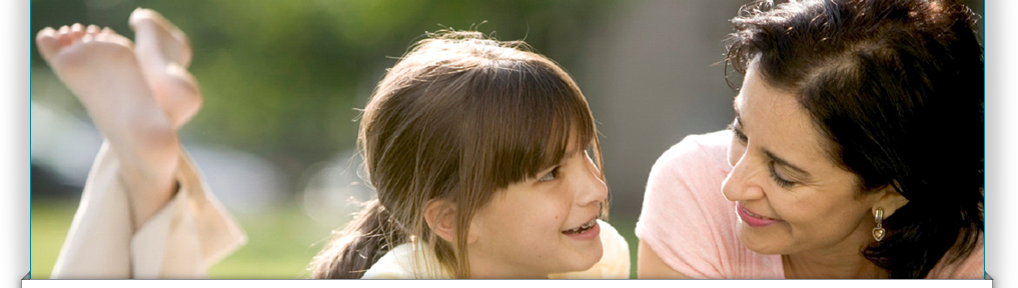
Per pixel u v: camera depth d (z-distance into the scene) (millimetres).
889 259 1396
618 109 6922
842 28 1232
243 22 10547
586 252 1485
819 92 1206
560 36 7641
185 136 9727
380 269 1478
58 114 8211
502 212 1456
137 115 1321
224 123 10578
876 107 1208
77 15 10227
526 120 1423
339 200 8547
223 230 1489
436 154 1453
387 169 1513
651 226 1563
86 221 1330
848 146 1219
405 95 1490
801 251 1397
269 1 10352
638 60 6977
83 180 7539
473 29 8414
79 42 1330
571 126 1470
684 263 1527
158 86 1458
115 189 1334
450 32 1810
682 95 6758
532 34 7902
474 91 1445
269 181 9508
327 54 10234
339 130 10219
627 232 4688
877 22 1237
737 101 1336
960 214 1358
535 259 1474
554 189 1461
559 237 1467
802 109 1221
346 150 9922
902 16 1252
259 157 10242
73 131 7750
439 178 1458
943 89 1245
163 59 1531
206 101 10539
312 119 10469
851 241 1423
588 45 7395
